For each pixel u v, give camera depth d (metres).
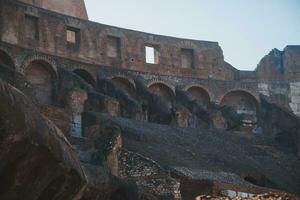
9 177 12.48
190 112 64.56
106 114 49.06
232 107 66.19
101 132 35.16
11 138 11.80
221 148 47.81
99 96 53.31
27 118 12.21
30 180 12.93
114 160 32.69
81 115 47.06
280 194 29.19
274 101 76.19
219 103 72.00
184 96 68.25
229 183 33.59
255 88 74.62
